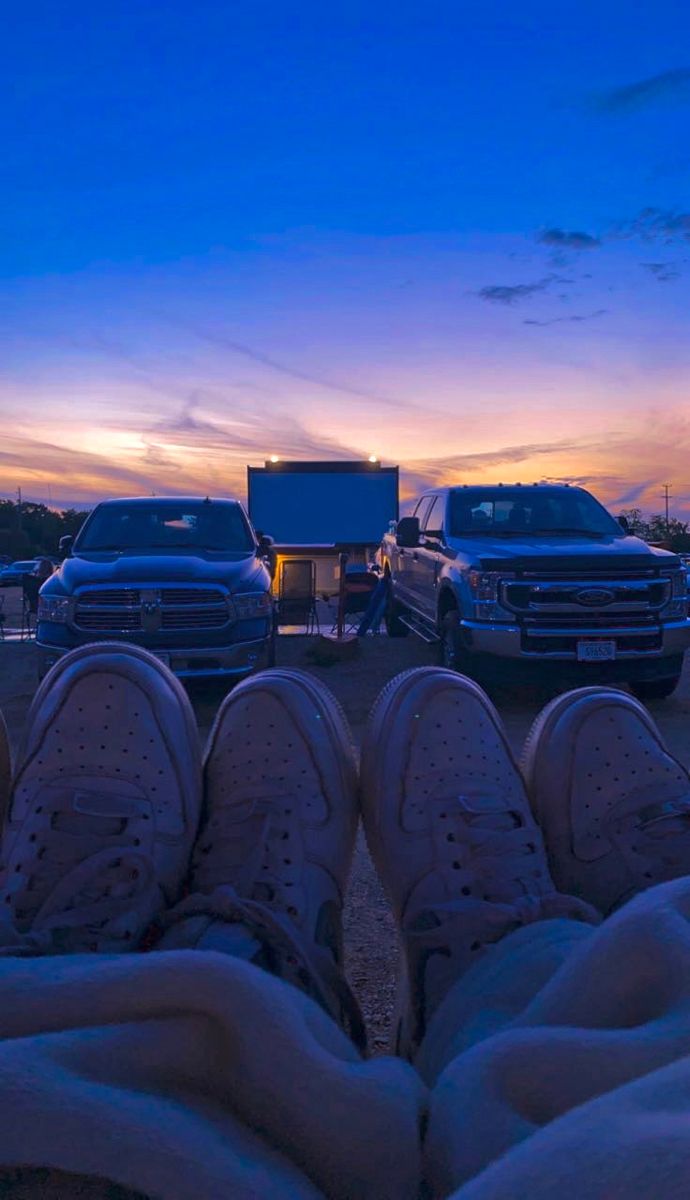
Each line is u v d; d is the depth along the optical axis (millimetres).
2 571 45938
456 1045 1201
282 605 13094
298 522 18656
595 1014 983
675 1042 851
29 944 1468
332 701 2650
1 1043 790
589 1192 566
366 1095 886
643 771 2299
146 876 1790
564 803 2285
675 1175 555
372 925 2938
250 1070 871
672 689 8109
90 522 9609
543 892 1935
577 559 7691
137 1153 727
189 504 9758
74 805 1993
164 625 7777
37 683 8938
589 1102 684
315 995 1422
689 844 2078
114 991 883
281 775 2264
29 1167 717
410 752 2307
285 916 1599
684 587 7836
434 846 2043
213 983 883
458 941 1587
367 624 12898
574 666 7641
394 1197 878
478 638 7633
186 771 2281
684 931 936
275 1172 798
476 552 8141
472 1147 826
